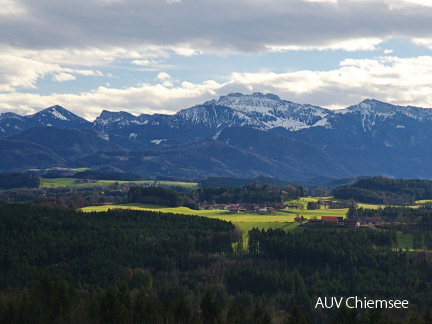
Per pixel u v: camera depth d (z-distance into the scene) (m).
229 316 181.62
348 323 183.50
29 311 179.50
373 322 183.50
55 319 183.00
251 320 181.25
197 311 190.62
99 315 181.62
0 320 176.50
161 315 182.50
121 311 180.50
